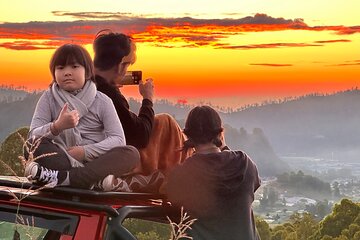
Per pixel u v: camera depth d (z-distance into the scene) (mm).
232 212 6098
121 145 5848
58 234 5203
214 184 6059
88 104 5875
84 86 5914
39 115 5852
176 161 6742
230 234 6070
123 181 6254
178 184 6059
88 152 5734
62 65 5840
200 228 6047
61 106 5840
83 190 5332
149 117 6629
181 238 6012
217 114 6312
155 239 5652
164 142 6742
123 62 6793
